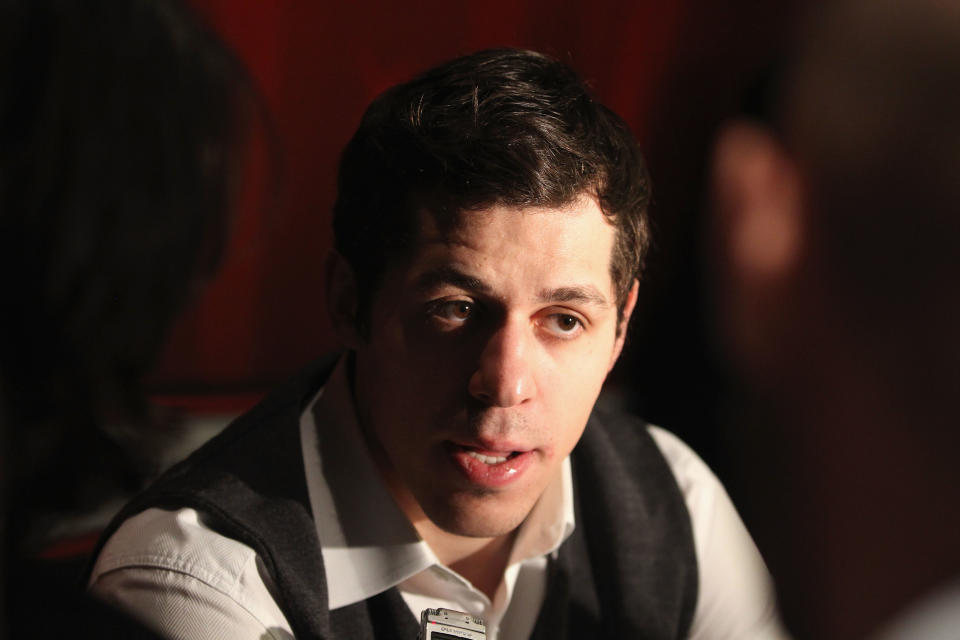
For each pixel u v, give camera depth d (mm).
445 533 1655
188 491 1522
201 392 3389
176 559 1461
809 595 395
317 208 3467
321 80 3369
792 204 360
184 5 667
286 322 3516
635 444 1959
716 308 393
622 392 3299
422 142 1416
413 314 1443
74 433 678
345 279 1591
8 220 603
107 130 605
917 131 339
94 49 603
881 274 349
